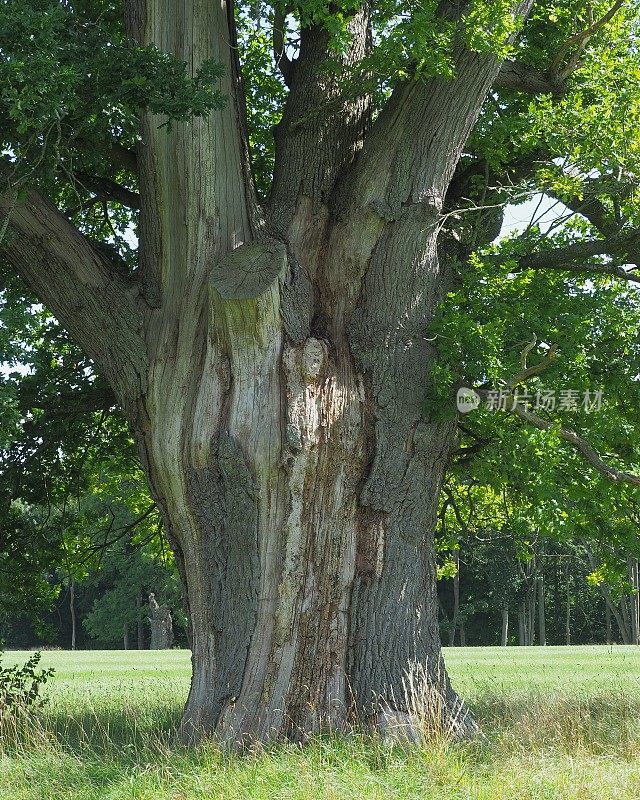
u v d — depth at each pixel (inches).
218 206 416.8
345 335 419.2
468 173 494.9
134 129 369.7
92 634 2497.5
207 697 393.1
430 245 426.6
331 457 397.1
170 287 418.0
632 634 1996.8
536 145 470.9
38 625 565.6
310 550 393.7
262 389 391.2
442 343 411.5
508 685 696.4
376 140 428.1
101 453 614.9
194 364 405.4
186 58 412.8
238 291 385.4
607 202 497.4
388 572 405.4
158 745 366.3
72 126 356.2
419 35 385.1
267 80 595.2
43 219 401.7
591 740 380.2
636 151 444.5
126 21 427.8
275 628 388.5
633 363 462.9
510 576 2385.6
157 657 1540.4
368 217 418.9
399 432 412.8
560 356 436.5
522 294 450.6
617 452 481.7
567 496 453.7
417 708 380.2
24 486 559.5
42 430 540.4
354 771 324.5
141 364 413.4
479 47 392.2
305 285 410.3
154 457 409.1
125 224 608.1
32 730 409.7
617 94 449.7
